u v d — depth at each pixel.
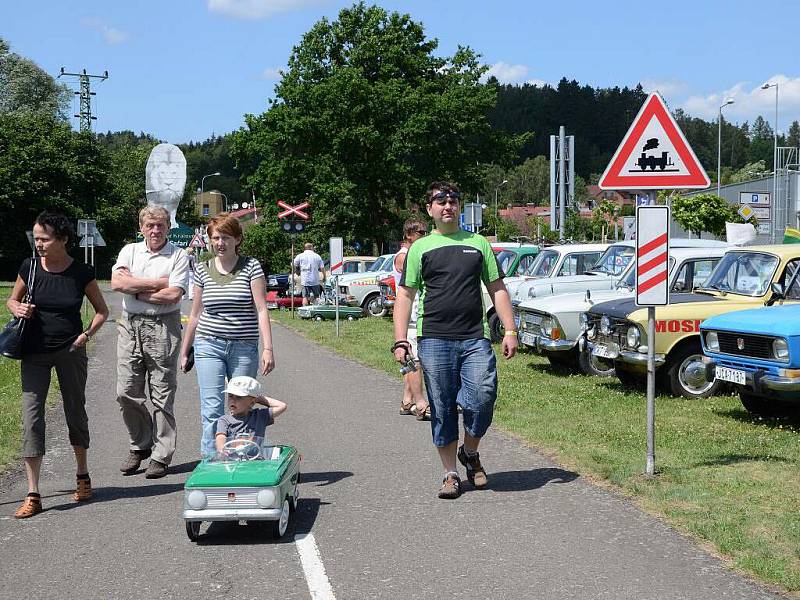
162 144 20.17
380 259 29.75
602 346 11.96
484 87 46.19
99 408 11.24
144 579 5.15
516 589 4.86
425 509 6.45
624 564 5.20
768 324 9.09
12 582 5.14
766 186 57.41
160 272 7.59
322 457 8.20
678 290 12.78
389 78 46.25
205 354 6.88
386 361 15.46
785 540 5.48
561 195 66.12
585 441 8.52
